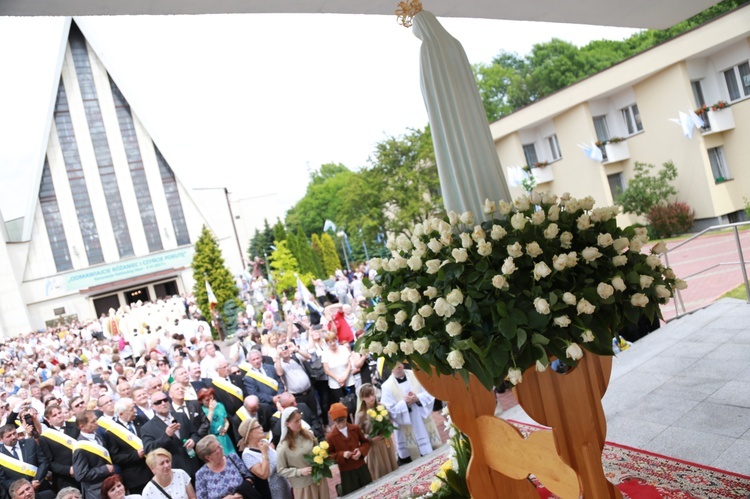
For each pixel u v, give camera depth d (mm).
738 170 24391
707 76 24609
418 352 2721
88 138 44750
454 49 3117
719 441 4188
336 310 11094
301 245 38312
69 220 43656
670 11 8109
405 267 2916
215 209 46812
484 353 2408
